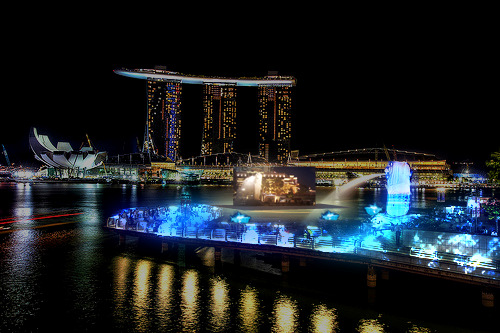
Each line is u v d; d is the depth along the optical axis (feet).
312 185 228.22
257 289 83.87
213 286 85.40
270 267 99.19
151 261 104.53
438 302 76.79
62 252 114.62
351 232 116.47
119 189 570.05
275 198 225.76
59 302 76.28
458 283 85.40
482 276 68.13
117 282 87.66
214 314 71.51
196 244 103.81
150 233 114.62
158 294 80.64
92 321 68.54
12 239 135.44
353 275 92.58
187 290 82.94
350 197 399.03
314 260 102.47
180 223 120.78
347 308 74.28
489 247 75.15
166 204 286.87
